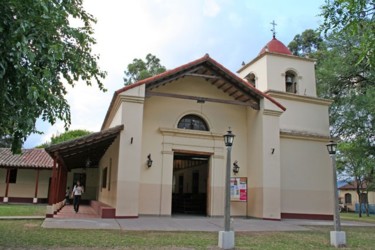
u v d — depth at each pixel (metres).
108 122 20.64
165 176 16.09
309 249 8.93
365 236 11.91
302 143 18.53
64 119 6.68
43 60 5.67
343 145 19.28
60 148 13.61
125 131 14.62
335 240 9.61
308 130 19.27
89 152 18.33
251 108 17.88
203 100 16.25
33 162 29.55
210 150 17.11
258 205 16.36
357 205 46.84
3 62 5.22
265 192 16.11
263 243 9.58
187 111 17.27
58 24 6.19
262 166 16.38
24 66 5.53
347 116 19.14
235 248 8.65
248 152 17.80
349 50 18.89
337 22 7.64
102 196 21.78
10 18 5.20
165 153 16.30
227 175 9.34
